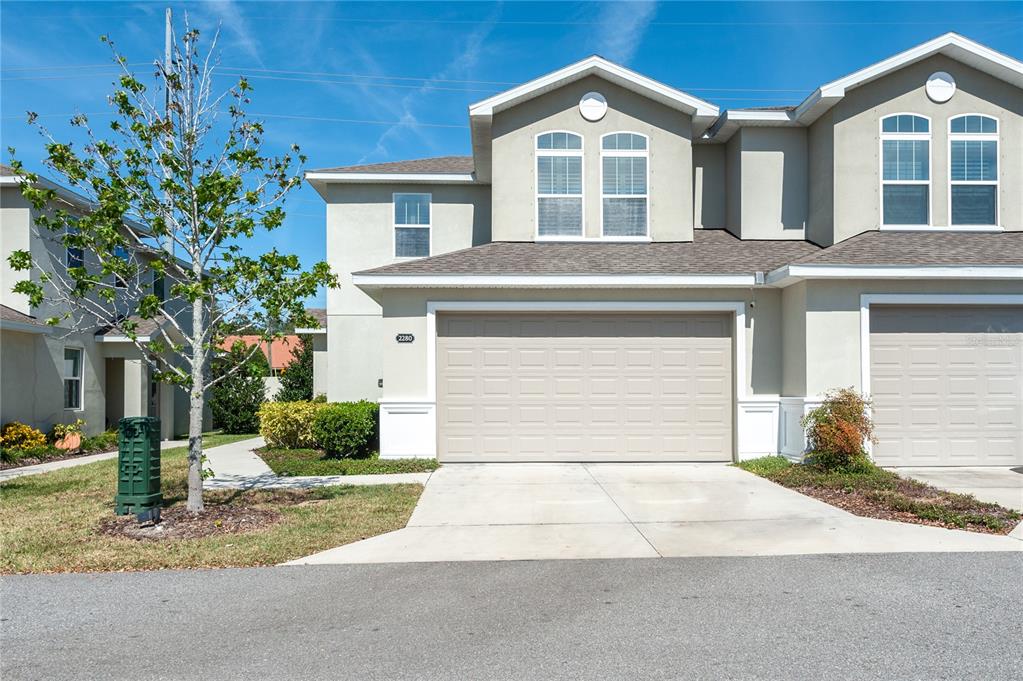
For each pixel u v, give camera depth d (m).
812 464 11.36
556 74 14.06
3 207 16.59
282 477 11.53
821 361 11.62
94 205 13.10
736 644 4.71
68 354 18.00
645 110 14.44
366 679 4.27
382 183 18.05
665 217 14.39
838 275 11.42
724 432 12.68
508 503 9.36
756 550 7.04
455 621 5.20
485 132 14.80
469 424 12.61
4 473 13.02
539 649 4.68
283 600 5.70
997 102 13.76
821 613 5.26
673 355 12.73
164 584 6.14
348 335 18.05
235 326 9.05
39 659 4.60
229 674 4.35
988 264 11.40
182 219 9.00
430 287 12.40
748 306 12.56
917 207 13.69
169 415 20.89
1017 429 11.85
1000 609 5.30
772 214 14.95
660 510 8.91
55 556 6.96
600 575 6.28
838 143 13.76
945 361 11.86
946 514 8.16
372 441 14.00
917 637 4.79
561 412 12.66
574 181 14.36
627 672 4.32
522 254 13.38
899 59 13.41
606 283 12.22
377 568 6.56
